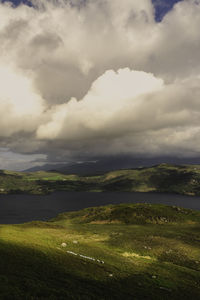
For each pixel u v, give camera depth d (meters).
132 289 31.94
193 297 32.91
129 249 64.50
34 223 105.31
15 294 21.19
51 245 54.00
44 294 23.27
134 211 149.12
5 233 58.19
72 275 32.59
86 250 55.81
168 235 88.56
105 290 29.28
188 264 53.38
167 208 161.00
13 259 34.03
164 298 30.66
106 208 181.12
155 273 42.53
